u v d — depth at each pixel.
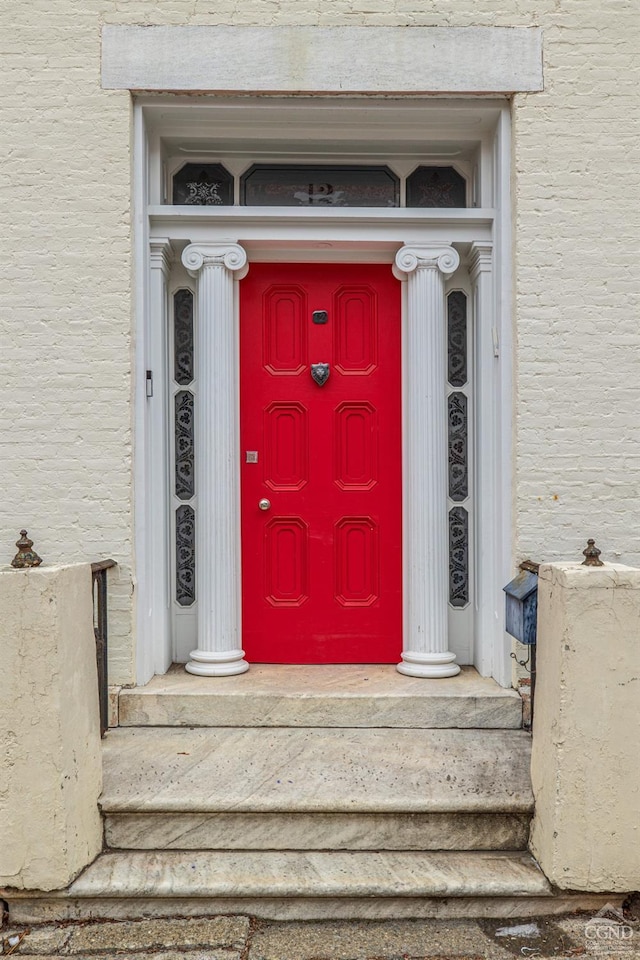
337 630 4.77
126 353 4.23
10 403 4.23
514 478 4.30
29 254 4.22
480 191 4.61
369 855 3.37
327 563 4.78
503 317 4.36
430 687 4.30
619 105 4.25
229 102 4.31
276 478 4.77
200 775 3.59
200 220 4.47
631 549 4.25
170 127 4.53
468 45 4.23
